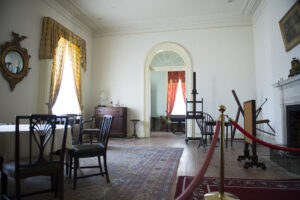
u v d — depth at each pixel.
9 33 4.35
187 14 6.82
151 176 2.88
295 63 3.70
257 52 6.38
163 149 4.99
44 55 5.16
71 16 6.53
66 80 6.25
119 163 3.61
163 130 10.50
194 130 6.91
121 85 7.61
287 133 4.17
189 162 3.72
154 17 7.04
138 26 7.54
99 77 7.80
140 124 7.39
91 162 3.66
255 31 6.51
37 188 2.46
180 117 9.77
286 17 4.02
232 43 6.86
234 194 2.26
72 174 3.02
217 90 6.82
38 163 1.90
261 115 6.15
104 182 2.63
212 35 7.01
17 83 4.52
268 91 5.52
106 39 7.88
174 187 2.48
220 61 6.88
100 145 2.78
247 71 6.69
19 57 4.52
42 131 2.15
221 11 6.61
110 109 7.09
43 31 5.20
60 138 2.34
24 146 2.05
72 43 6.42
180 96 11.07
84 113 7.27
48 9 5.52
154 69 8.59
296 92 3.80
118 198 2.14
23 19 4.70
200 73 6.98
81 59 6.94
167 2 6.11
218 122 2.10
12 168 1.85
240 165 3.50
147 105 7.44
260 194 2.26
